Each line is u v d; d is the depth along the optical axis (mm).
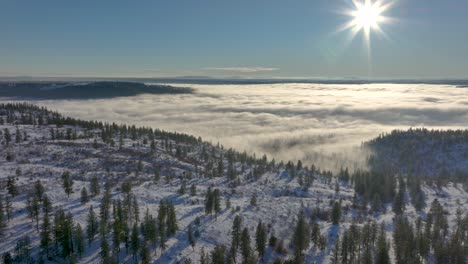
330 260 70812
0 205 64938
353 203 109188
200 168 147625
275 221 85688
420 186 133375
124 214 71188
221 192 110938
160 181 116562
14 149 135875
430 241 74562
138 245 62438
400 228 73188
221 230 77250
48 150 140125
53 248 59938
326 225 86688
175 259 64688
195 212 85812
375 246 74875
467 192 132625
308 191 122125
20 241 56844
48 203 69688
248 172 147750
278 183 130125
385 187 124438
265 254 71438
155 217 77250
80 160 131625
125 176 117312
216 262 60781
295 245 71625
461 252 66438
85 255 61219
